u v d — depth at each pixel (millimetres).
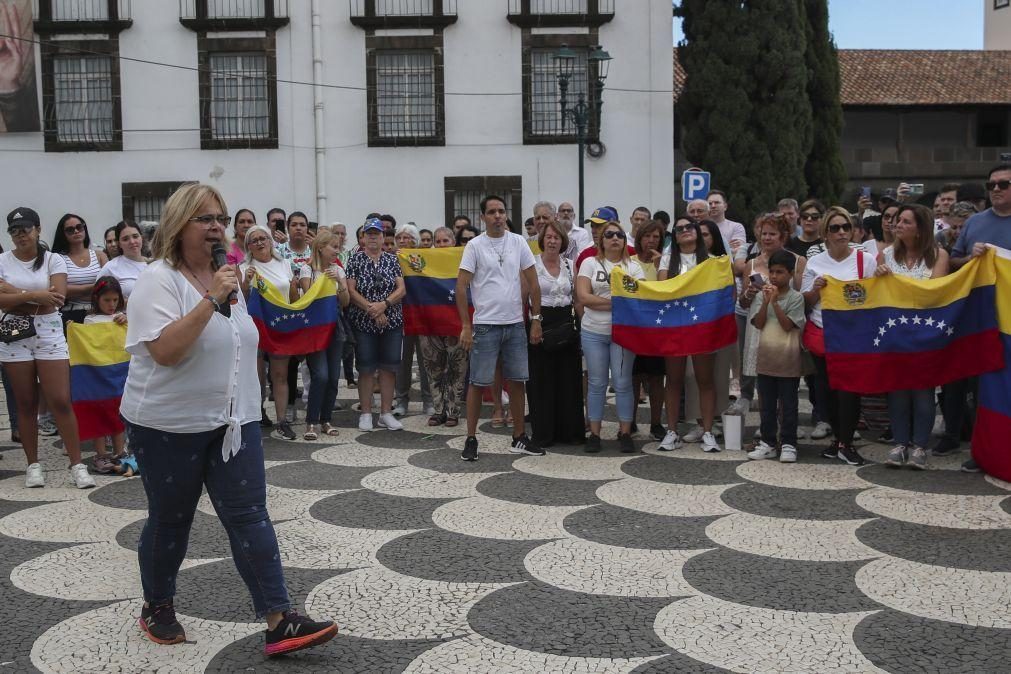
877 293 7098
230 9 21078
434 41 21031
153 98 21141
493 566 5090
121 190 21281
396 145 21234
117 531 5879
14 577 5055
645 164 21328
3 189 21281
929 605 4488
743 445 8078
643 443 8320
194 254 3943
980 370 6863
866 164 27391
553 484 6828
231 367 3918
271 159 21281
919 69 28500
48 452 8328
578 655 3992
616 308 7801
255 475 4008
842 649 4016
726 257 7797
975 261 6879
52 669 3949
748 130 21750
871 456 7645
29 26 20797
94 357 7234
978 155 27500
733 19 21516
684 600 4582
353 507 6281
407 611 4500
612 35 21141
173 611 4246
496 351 7594
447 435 8789
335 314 8719
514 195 21328
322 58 21078
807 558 5160
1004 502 6219
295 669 3920
